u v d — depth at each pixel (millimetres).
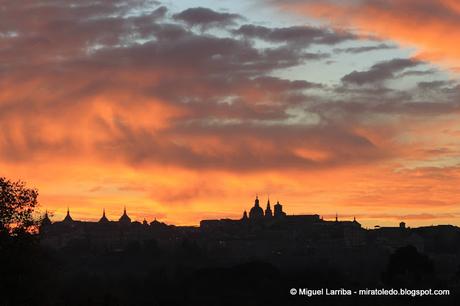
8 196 147250
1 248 143125
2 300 143000
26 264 144875
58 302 179750
